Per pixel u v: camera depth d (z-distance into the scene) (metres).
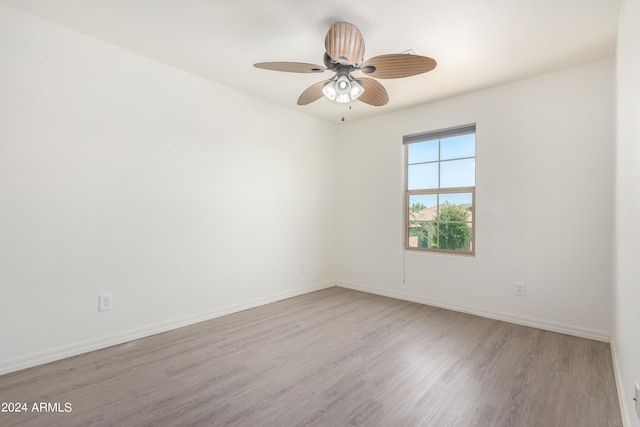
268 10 2.02
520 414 1.67
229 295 3.29
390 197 4.02
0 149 2.01
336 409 1.70
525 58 2.60
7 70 2.03
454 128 3.48
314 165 4.27
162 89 2.77
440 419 1.62
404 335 2.74
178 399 1.78
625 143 1.78
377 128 4.16
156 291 2.74
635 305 1.38
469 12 2.01
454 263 3.46
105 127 2.44
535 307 2.94
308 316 3.23
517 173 3.04
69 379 1.98
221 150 3.22
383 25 2.16
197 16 2.10
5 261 2.03
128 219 2.57
